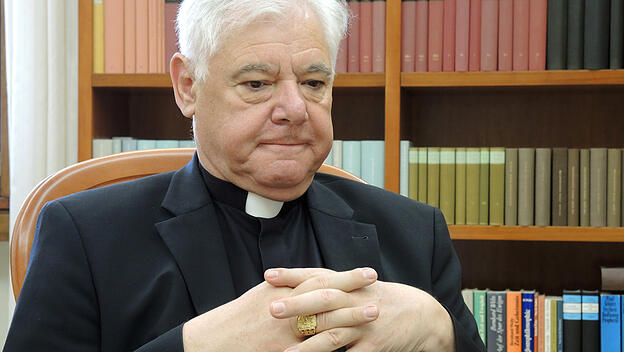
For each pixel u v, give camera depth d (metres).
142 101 2.78
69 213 1.10
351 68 2.40
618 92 2.57
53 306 1.03
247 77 1.04
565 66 2.30
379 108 2.72
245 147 1.06
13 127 2.46
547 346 2.31
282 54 1.03
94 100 2.45
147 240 1.11
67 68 2.53
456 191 2.39
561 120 2.64
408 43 2.37
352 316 0.97
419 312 1.05
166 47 2.43
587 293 2.34
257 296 1.00
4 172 2.64
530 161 2.34
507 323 2.34
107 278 1.06
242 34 1.04
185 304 1.07
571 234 2.31
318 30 1.06
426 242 1.28
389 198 1.33
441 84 2.34
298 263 1.18
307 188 1.17
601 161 2.30
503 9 2.32
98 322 1.07
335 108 2.75
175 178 1.19
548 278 2.68
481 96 2.68
